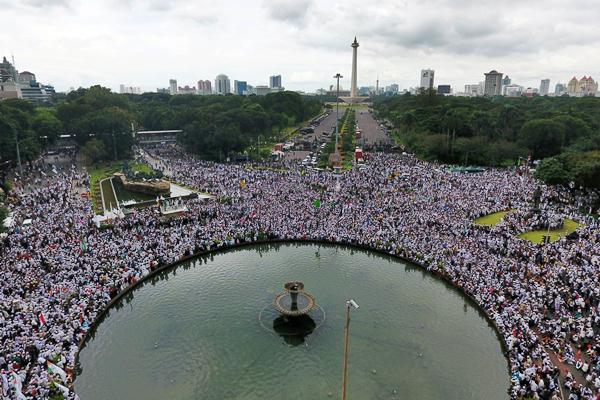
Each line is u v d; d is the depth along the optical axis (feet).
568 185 349.61
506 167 487.61
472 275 203.41
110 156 518.78
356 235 258.57
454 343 167.53
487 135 547.90
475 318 185.37
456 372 150.92
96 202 331.98
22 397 126.62
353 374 148.97
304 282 215.92
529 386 137.49
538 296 182.09
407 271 230.07
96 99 638.94
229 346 164.14
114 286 196.44
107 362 155.94
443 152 519.19
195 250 244.63
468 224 264.31
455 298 202.18
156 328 176.45
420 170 418.31
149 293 206.59
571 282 190.80
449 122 553.64
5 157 407.23
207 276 224.33
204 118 620.49
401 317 184.96
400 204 300.20
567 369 143.95
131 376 148.56
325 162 471.21
